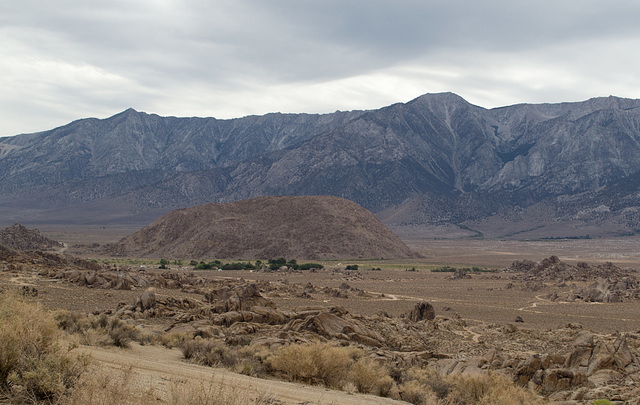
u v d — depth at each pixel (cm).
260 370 2275
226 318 4566
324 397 1777
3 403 1090
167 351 2683
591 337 3347
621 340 3253
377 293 10725
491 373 2438
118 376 1348
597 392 2533
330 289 10006
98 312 4903
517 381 2741
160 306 5197
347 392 2053
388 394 2170
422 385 2277
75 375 1223
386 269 17712
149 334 3138
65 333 2386
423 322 5991
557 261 15675
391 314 7169
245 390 1522
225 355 2419
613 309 8888
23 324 1296
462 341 4731
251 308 4956
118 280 7500
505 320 7369
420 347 4181
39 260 9000
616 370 3030
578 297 10275
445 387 2345
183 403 1159
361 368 2220
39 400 1130
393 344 4234
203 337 3634
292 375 2228
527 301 10019
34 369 1186
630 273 15512
